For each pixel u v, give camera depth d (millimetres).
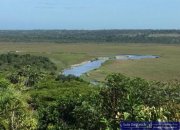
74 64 144125
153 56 163375
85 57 161500
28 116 29375
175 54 167250
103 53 179625
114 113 21391
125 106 21297
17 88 59719
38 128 28016
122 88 21969
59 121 26484
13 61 134875
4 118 28172
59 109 26984
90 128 22094
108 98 21969
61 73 121375
